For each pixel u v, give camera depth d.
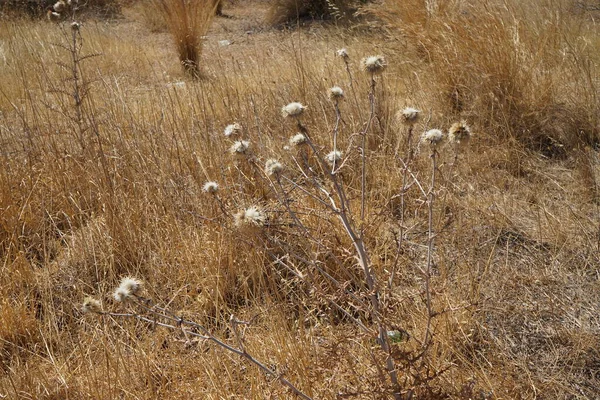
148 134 3.75
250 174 3.33
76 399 2.24
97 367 2.36
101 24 10.32
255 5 12.17
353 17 8.65
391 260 2.80
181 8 6.77
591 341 2.31
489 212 3.19
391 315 2.05
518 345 2.36
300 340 2.32
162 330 2.53
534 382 2.16
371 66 2.14
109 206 3.11
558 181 3.52
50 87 4.29
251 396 2.07
